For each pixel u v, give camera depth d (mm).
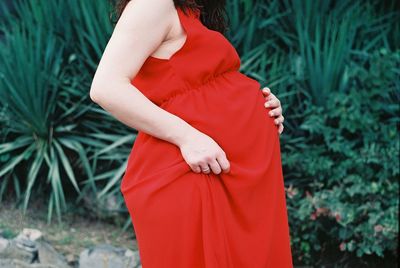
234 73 1999
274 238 1961
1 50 4227
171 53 1862
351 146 4066
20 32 4336
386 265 4094
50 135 4207
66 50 4312
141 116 1788
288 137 4184
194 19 1897
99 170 4344
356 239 4035
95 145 4215
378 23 4359
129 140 4148
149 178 1854
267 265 1930
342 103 4062
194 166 1812
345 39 4180
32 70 4113
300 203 4016
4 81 4191
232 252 1862
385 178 3998
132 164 1912
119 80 1769
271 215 1937
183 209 1819
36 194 4305
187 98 1865
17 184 4238
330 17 4250
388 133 4078
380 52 4258
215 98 1889
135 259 3727
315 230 4047
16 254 3742
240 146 1894
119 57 1775
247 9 4293
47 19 4270
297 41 4293
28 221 4160
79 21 4270
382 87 4113
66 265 3809
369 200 3990
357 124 4051
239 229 1882
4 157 4258
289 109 4277
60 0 4258
